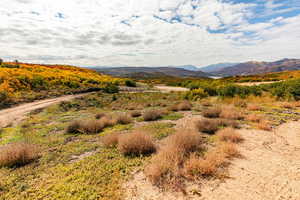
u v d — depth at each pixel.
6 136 7.30
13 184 3.38
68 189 3.08
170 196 2.77
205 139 5.43
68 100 18.50
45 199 2.84
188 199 2.68
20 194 3.05
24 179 3.58
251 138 5.53
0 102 15.55
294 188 2.88
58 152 5.04
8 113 12.64
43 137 6.79
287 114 8.81
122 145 4.69
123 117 8.92
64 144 5.86
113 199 2.72
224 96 14.98
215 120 7.27
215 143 5.07
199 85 27.22
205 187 2.97
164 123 7.94
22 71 30.78
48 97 20.70
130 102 17.91
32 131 7.69
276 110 9.92
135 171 3.62
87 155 4.80
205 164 3.44
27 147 4.70
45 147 5.48
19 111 13.31
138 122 8.84
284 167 3.62
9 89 19.27
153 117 9.09
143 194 2.84
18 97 18.08
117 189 3.01
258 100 13.44
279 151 4.47
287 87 13.50
